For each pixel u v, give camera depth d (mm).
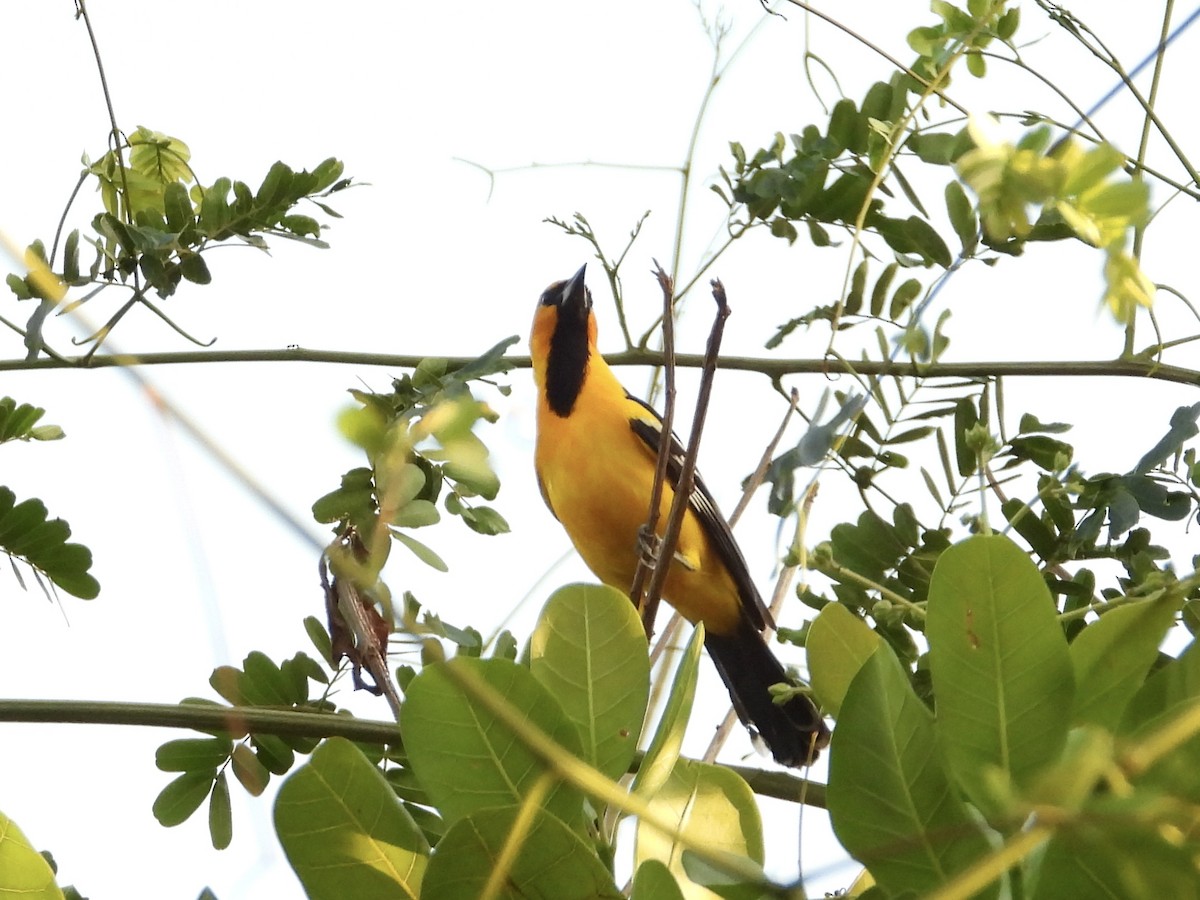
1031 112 7410
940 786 3785
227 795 6766
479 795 4086
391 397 7051
